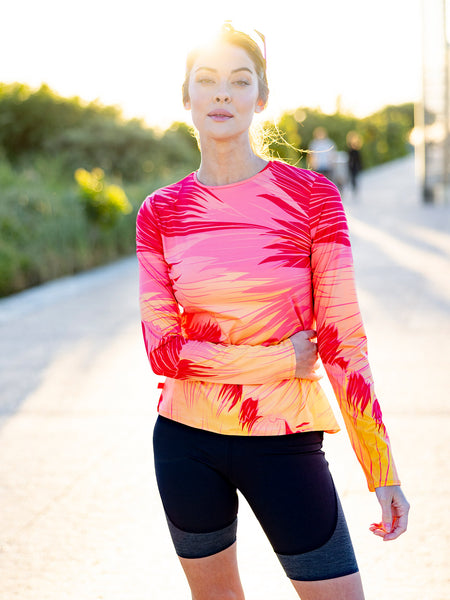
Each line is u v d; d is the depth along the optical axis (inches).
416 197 838.5
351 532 128.1
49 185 534.0
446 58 717.3
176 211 76.9
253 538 131.0
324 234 74.4
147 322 77.9
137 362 248.2
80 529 135.5
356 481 148.3
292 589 113.9
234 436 73.7
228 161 76.0
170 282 78.2
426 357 230.4
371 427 73.5
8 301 375.9
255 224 74.3
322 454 75.6
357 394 73.5
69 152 950.4
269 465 72.9
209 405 74.3
